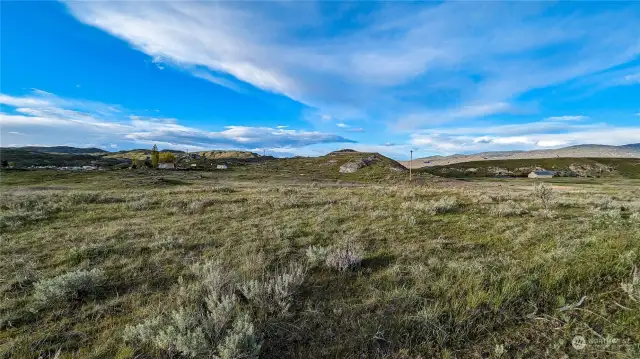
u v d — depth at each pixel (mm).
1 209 12273
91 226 9156
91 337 3492
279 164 109188
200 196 16250
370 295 4336
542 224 8984
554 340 3256
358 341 3299
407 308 3896
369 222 9492
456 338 3314
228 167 101500
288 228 8516
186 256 6195
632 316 3568
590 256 5344
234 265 5641
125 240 7484
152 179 47562
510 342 3248
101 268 5578
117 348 3260
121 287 4801
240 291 4359
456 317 3568
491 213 11062
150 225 9109
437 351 3154
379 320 3623
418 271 5059
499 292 4160
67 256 6293
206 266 4938
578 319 3596
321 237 7773
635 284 4008
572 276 4566
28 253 6562
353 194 18625
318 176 76375
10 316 3885
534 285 4285
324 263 5633
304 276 4828
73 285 4355
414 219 9570
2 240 7555
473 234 7918
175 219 10031
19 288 4844
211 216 10492
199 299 4184
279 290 4105
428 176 76062
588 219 9609
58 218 10492
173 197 15516
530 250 6363
